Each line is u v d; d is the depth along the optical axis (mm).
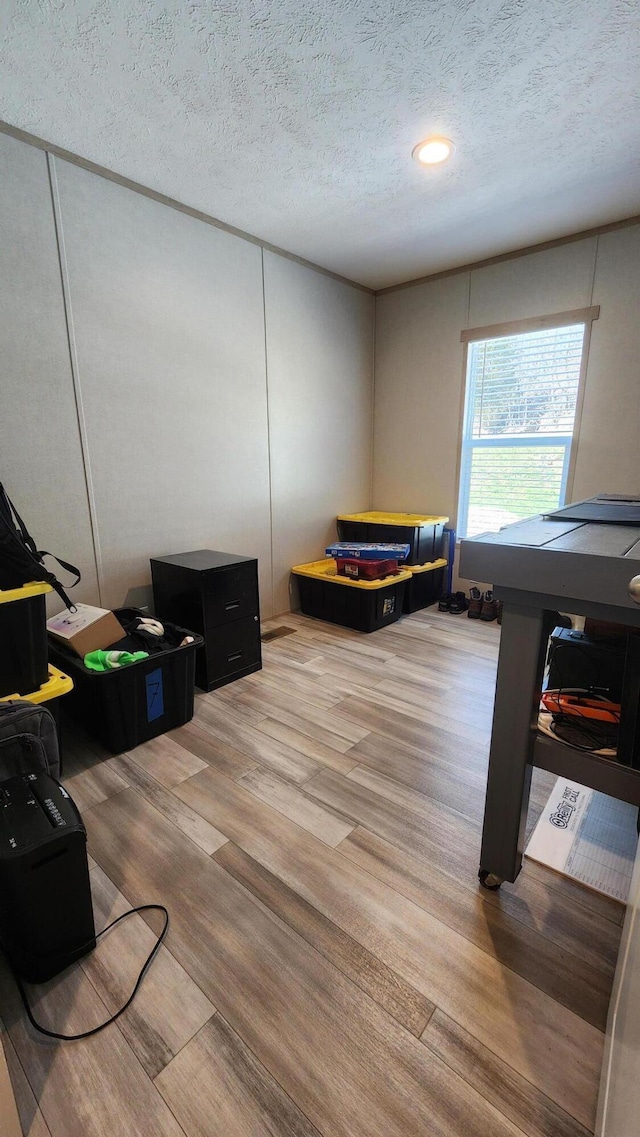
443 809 1541
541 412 3156
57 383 2102
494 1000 991
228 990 1018
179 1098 847
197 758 1822
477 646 2920
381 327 3824
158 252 2383
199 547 2820
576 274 2855
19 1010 986
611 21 1420
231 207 2498
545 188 2338
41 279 1996
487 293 3225
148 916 1183
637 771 1002
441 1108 829
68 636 1855
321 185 2289
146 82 1619
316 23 1412
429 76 1632
